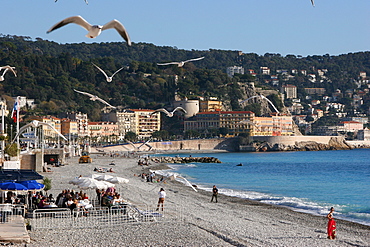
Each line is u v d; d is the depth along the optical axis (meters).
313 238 36.59
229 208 54.97
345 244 34.81
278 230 39.97
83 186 44.66
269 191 80.12
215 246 31.36
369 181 102.62
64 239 32.09
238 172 133.00
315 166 168.25
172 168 150.62
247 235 36.53
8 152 84.19
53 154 132.75
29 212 40.22
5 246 28.86
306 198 69.94
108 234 34.22
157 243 31.77
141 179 94.12
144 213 42.22
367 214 53.09
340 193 77.69
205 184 92.50
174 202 56.94
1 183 37.59
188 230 36.47
